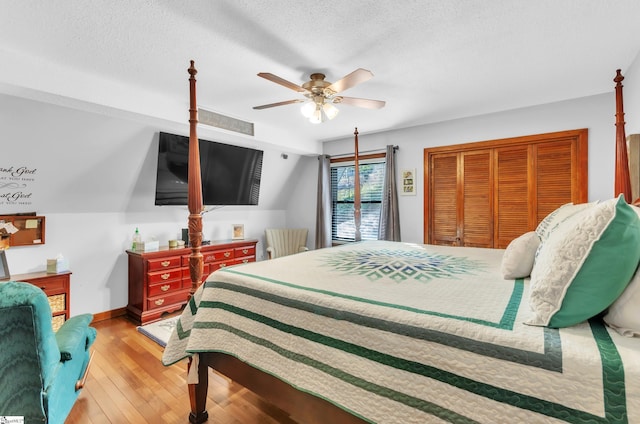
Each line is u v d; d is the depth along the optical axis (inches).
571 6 67.4
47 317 50.6
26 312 48.0
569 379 31.0
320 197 203.8
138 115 115.8
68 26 73.2
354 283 60.1
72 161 120.1
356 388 44.8
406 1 65.3
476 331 37.4
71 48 83.4
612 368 29.7
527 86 113.0
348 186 205.3
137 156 136.7
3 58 83.6
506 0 65.4
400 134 174.1
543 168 135.0
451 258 86.1
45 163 114.8
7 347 47.5
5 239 110.8
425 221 165.5
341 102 102.2
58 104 103.4
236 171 174.9
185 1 64.6
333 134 187.0
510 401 33.6
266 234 206.7
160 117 119.4
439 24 73.8
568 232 40.1
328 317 49.7
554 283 37.3
